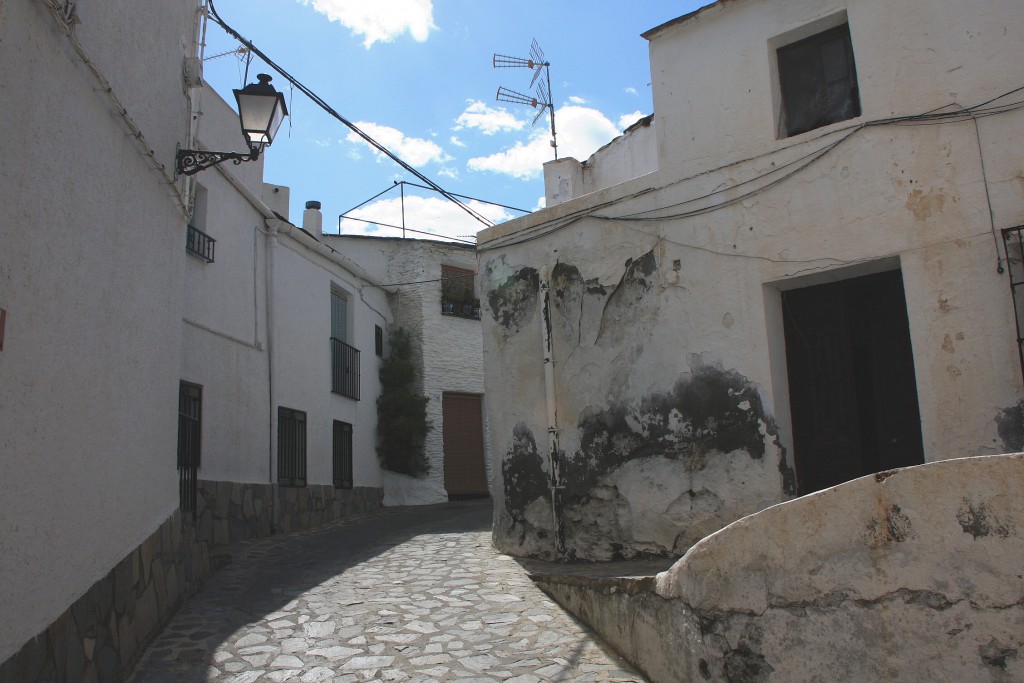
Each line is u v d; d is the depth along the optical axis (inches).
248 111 263.4
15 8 140.9
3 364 136.3
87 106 181.0
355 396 634.2
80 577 173.3
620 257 333.4
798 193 287.4
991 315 245.1
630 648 215.0
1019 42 251.8
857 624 153.4
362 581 317.1
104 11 196.5
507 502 368.5
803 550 162.6
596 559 323.3
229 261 453.4
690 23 323.3
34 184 150.7
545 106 518.9
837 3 287.7
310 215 722.8
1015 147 248.2
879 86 273.4
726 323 299.4
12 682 133.3
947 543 145.3
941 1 265.7
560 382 346.6
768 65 303.0
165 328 255.3
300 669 210.8
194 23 298.7
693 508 300.0
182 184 266.2
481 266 393.4
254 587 305.0
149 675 203.5
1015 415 237.6
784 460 283.9
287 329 523.8
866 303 291.1
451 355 747.4
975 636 140.3
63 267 166.2
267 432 479.5
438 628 248.7
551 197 480.1
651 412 315.9
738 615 171.9
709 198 309.9
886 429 281.1
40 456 152.6
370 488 653.3
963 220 253.3
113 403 201.0
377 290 711.7
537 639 236.5
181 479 354.9
